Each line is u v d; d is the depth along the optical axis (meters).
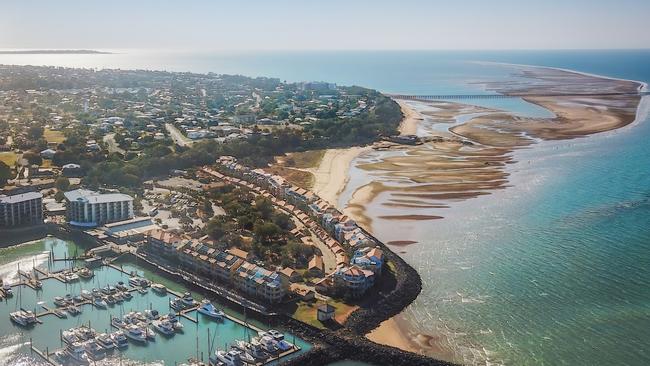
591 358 179.75
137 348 186.62
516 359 180.38
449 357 182.25
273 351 183.75
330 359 183.00
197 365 175.12
